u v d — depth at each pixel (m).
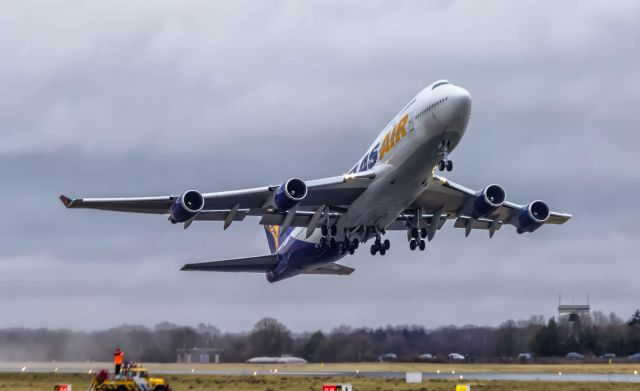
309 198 179.62
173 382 196.25
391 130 172.62
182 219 171.25
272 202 174.38
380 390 167.62
